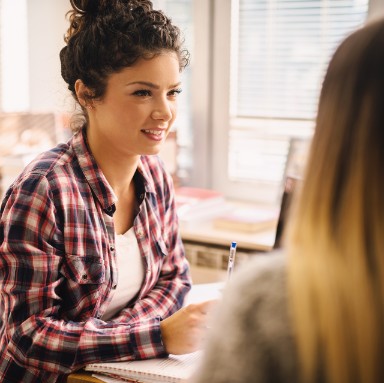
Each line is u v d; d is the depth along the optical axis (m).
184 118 2.89
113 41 1.32
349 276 0.65
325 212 0.67
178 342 1.30
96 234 1.38
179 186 2.80
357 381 0.65
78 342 1.29
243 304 0.71
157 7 2.82
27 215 1.30
